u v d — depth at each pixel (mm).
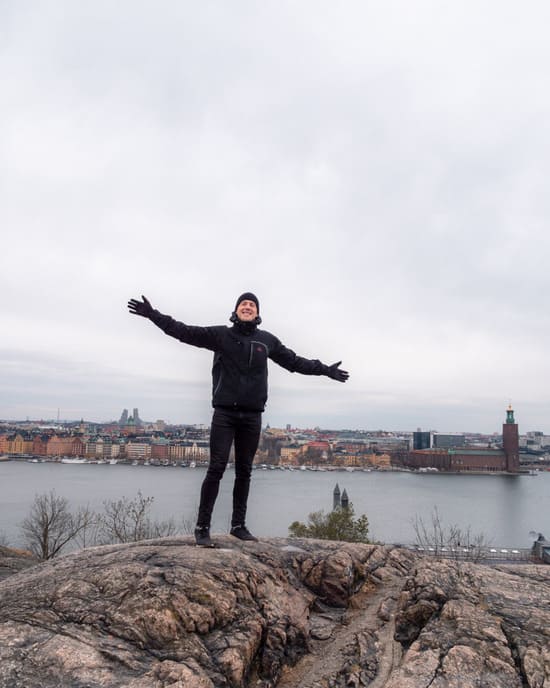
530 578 5145
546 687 3395
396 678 3514
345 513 31422
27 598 4156
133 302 5422
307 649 4492
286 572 5352
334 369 6613
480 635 3902
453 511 117188
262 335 6004
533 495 165500
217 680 3609
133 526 32438
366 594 5562
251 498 128500
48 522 33156
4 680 3188
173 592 4152
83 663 3398
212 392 5805
